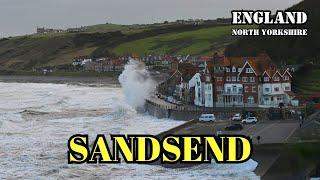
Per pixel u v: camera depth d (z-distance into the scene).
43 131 174.00
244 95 188.25
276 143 109.06
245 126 142.75
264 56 197.12
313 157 91.00
